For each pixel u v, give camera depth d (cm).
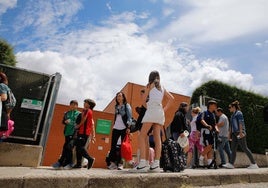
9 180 355
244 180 544
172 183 451
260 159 1195
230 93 1327
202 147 839
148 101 537
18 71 704
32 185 362
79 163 690
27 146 646
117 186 407
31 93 709
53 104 754
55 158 1022
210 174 502
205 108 1191
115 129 714
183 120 671
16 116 683
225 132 884
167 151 542
